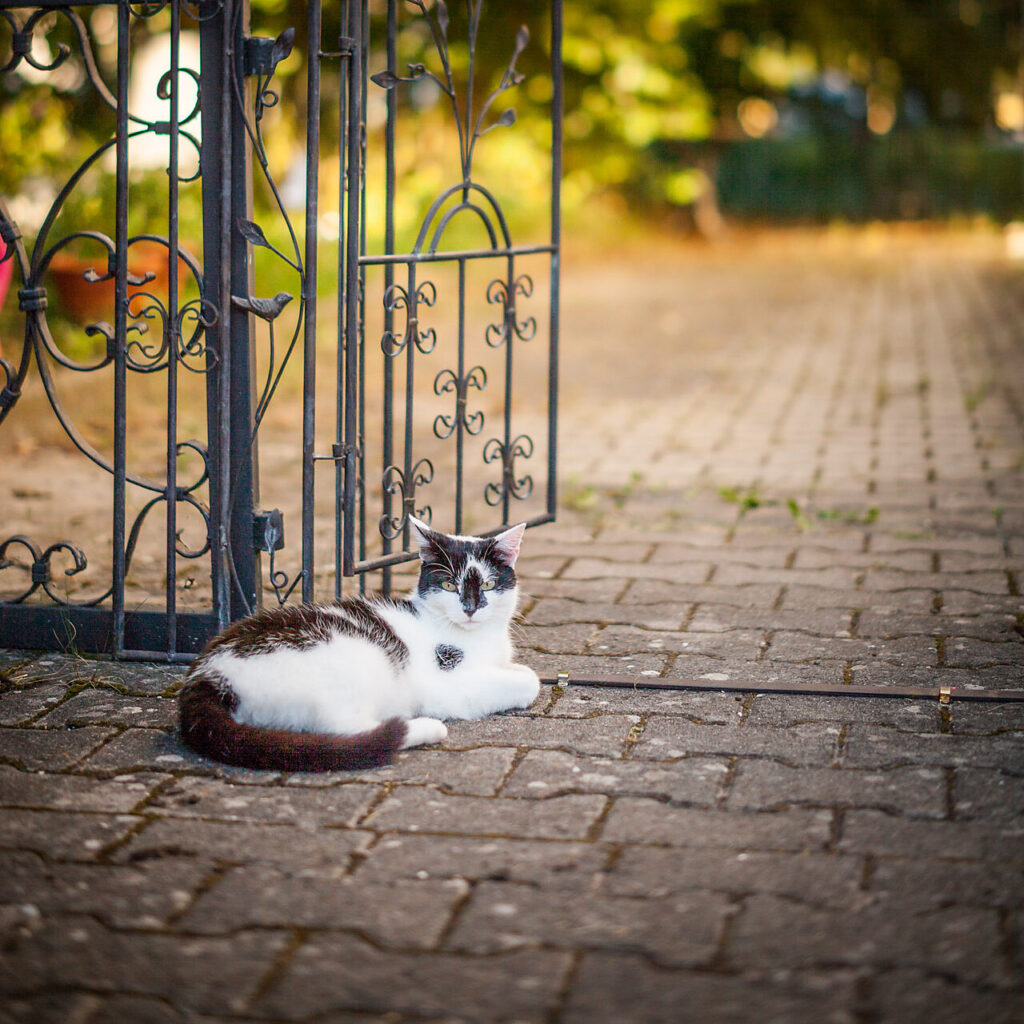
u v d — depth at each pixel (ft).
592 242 71.31
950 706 13.34
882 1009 8.11
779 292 56.65
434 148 54.60
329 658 11.96
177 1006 8.20
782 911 9.25
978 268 65.77
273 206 40.60
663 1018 8.05
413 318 15.87
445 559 13.23
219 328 14.21
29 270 14.57
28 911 9.30
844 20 74.69
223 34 13.67
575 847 10.26
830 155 92.02
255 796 11.23
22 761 11.96
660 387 34.86
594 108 58.34
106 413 27.89
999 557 19.20
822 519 21.53
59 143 36.94
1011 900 9.36
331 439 27.17
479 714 13.10
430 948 8.83
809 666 14.69
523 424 29.78
